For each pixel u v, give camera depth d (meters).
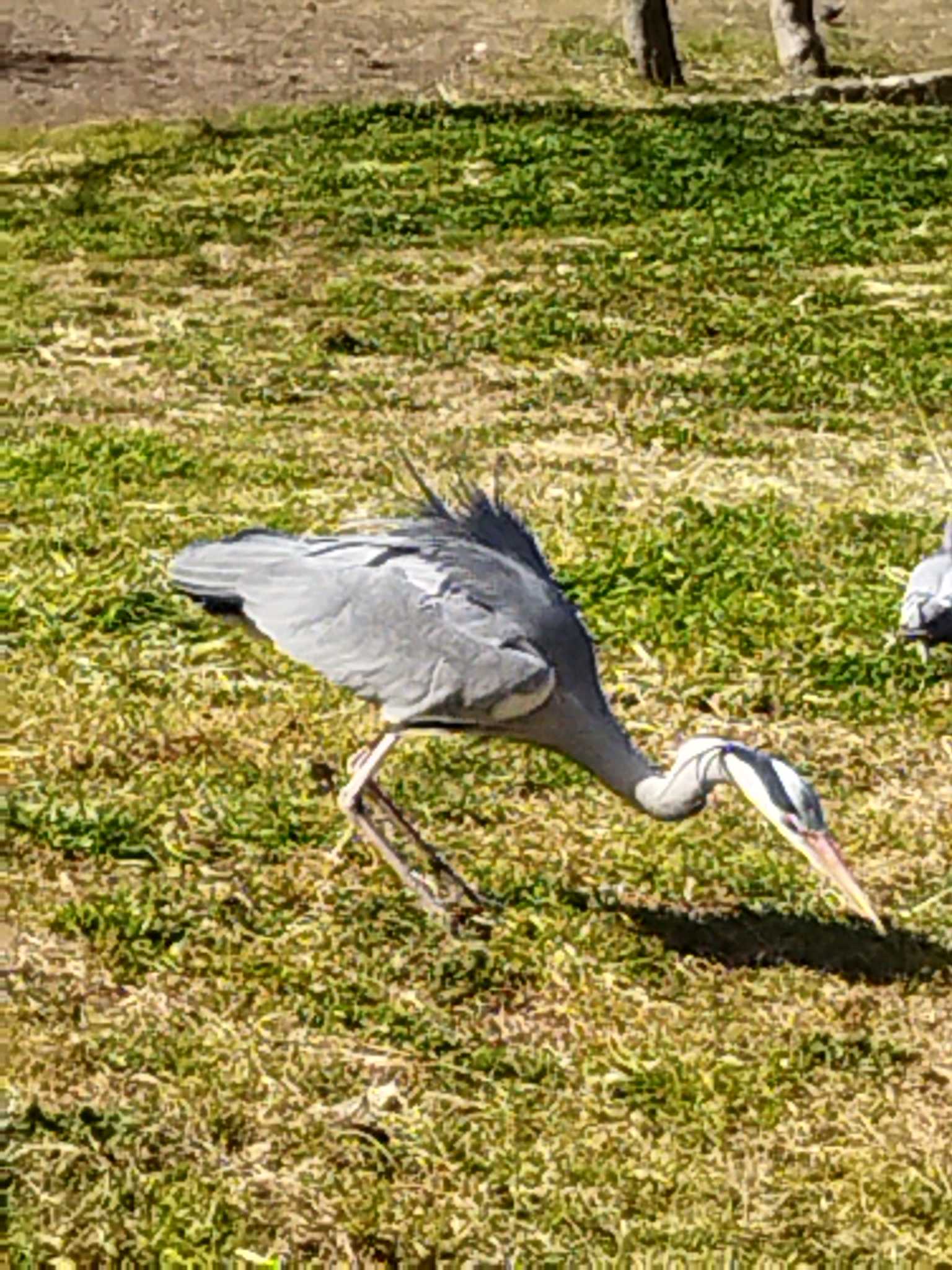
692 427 14.05
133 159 20.36
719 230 18.59
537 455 13.48
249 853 8.62
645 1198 6.83
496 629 8.10
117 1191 6.70
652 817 8.22
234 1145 7.00
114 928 8.02
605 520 12.24
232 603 8.55
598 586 11.28
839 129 21.80
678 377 15.02
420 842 8.45
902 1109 7.37
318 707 9.88
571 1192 6.83
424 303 16.52
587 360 15.45
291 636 8.31
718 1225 6.73
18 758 9.30
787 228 18.72
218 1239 6.52
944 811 9.32
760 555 11.77
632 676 10.39
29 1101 7.09
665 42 23.70
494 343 15.68
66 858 8.54
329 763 9.40
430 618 8.12
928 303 16.88
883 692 10.31
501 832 8.95
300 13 26.58
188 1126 7.04
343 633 8.23
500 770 9.43
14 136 21.14
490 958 8.01
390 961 7.98
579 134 21.16
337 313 16.30
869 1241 6.71
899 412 14.52
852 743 9.88
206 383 14.77
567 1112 7.24
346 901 8.35
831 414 14.46
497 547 8.41
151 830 8.76
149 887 8.34
